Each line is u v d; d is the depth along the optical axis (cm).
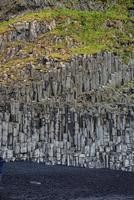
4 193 5375
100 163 8494
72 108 8794
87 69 10262
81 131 8562
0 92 9419
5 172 6894
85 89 10006
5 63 11650
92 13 13575
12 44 12150
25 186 5884
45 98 9562
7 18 14225
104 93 9894
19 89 9475
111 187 6303
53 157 8438
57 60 10838
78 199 5325
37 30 12631
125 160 8569
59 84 9812
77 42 12156
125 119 8750
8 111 8488
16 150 8381
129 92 10150
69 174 7194
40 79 10256
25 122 8525
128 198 5591
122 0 14925
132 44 12312
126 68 10750
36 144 8475
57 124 8562
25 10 14250
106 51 11069
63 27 12731
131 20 13450
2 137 8362
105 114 8731
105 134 8619
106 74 10388
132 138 8694
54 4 14338
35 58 11225
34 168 7581
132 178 7256
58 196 5409
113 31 12900
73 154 8475
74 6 14475
